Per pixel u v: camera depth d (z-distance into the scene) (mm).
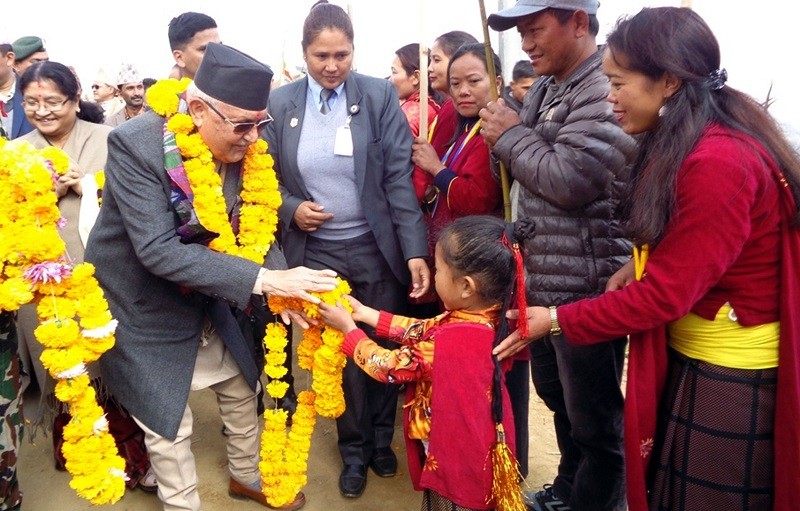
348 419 2666
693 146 1436
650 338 1600
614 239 1993
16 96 3596
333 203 2553
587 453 2154
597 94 1891
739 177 1365
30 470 2846
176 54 3602
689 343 1585
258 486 2547
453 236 1691
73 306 1843
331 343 2068
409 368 1773
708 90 1449
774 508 1504
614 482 2164
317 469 2875
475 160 2439
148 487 2637
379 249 2600
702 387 1549
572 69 2041
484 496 1725
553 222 2033
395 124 2580
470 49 2475
